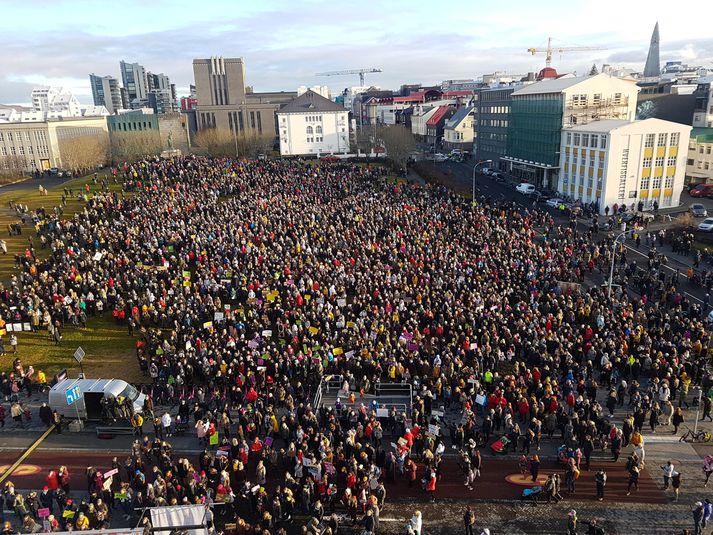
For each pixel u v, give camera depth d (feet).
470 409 102.83
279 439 100.68
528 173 356.18
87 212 209.26
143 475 84.79
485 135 427.74
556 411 99.60
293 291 143.43
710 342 132.46
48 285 149.28
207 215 205.46
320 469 83.76
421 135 627.05
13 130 453.17
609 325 124.77
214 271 155.94
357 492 84.02
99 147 414.00
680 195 288.30
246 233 187.93
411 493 88.33
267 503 82.79
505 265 158.40
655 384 105.29
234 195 252.83
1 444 102.27
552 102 317.01
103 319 147.95
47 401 115.75
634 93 320.09
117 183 283.59
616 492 87.15
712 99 357.00
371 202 237.86
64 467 86.22
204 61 586.86
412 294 144.25
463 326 127.13
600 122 287.89
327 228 193.67
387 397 110.42
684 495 85.97
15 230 205.36
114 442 102.94
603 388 114.93
